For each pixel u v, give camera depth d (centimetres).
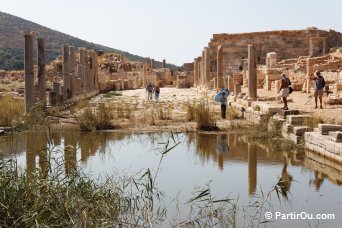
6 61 11931
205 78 5359
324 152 1605
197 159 1616
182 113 2952
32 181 867
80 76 4569
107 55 9256
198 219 915
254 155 1681
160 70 8381
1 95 3656
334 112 2214
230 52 6059
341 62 3866
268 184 1267
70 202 824
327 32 5831
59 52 14162
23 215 741
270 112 2295
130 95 5169
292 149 1767
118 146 1889
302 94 3434
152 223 902
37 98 3177
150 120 2614
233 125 2358
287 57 5897
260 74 4731
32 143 1892
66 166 1107
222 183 1280
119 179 1227
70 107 3353
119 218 887
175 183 1277
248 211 1030
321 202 1098
